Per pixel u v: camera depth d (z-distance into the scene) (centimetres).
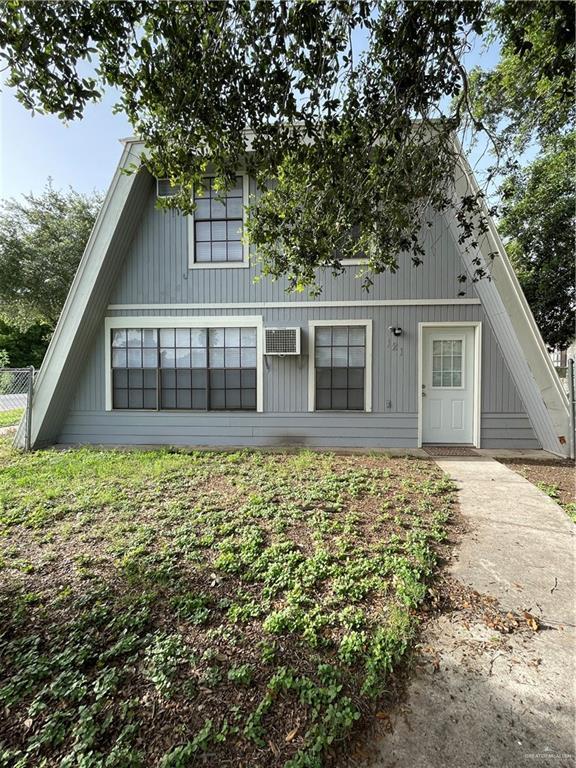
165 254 688
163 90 263
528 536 316
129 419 705
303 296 667
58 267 1466
